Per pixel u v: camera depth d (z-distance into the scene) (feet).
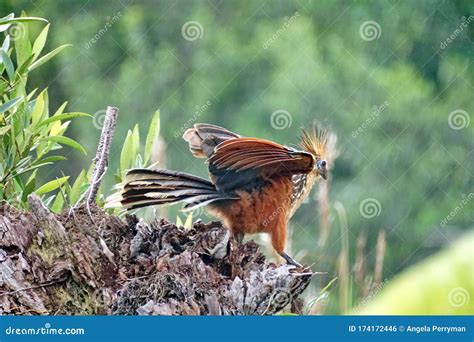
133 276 21.39
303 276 21.85
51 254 20.79
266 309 21.43
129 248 21.90
